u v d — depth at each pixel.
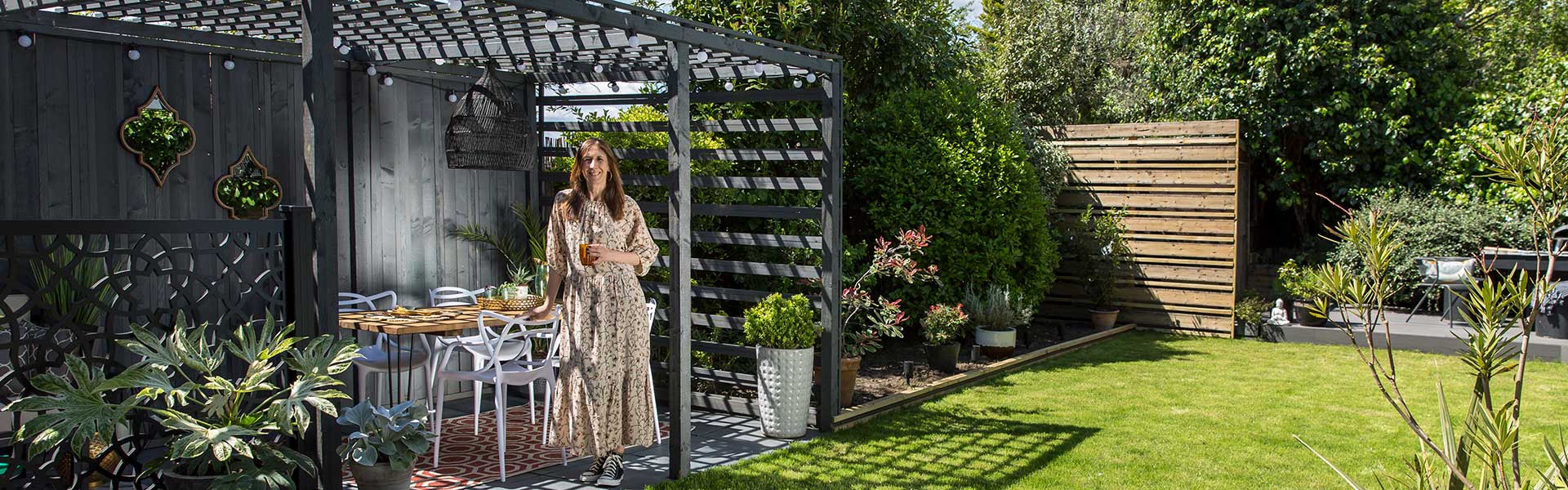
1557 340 9.34
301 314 3.79
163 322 5.47
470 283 7.16
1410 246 11.99
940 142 9.20
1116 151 11.45
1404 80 12.46
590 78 6.96
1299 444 5.93
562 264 5.10
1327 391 7.70
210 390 4.23
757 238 6.73
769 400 6.10
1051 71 16.30
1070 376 8.34
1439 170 12.48
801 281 7.86
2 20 4.79
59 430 3.26
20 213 4.91
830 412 6.30
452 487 4.98
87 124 5.16
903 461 5.54
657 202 7.44
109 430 3.37
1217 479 5.21
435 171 6.87
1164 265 11.27
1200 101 13.41
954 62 11.05
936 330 8.16
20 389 4.39
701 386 7.43
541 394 7.26
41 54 4.97
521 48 5.89
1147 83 14.62
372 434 4.23
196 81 5.62
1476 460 5.04
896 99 9.71
